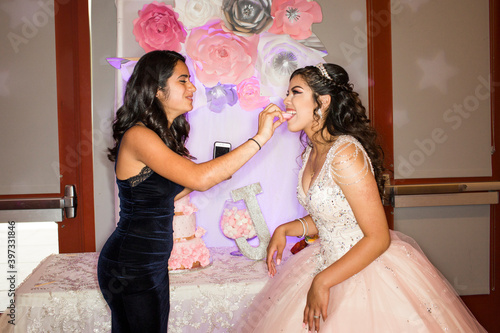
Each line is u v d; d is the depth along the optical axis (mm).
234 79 2387
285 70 2416
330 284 1330
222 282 1803
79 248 2449
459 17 2639
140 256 1472
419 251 1829
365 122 1663
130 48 2305
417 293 1498
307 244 2041
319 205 1519
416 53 2611
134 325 1501
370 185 1391
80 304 1719
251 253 2139
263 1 2375
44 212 2346
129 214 1505
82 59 2393
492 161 2711
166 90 1591
